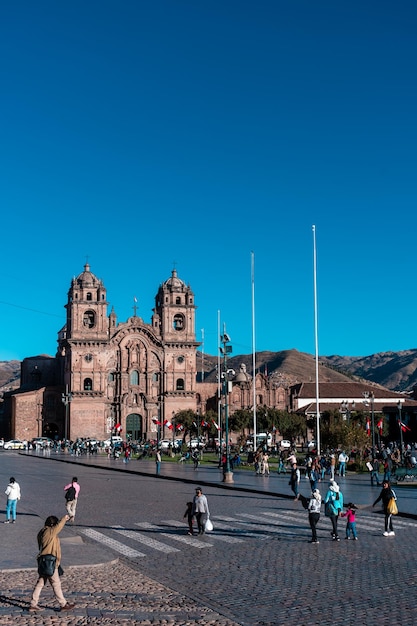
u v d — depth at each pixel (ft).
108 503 129.39
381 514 114.21
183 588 62.18
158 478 195.93
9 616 52.70
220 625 51.26
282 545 84.17
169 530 96.17
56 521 55.88
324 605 56.29
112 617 52.95
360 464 224.74
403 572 68.03
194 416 440.04
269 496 144.05
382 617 52.85
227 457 175.63
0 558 72.43
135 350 474.49
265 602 57.36
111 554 76.02
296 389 511.81
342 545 83.97
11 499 100.99
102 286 469.98
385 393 493.36
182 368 481.46
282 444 395.14
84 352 461.78
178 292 488.02
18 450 416.46
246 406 494.59
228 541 87.10
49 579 54.65
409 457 214.90
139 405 471.62
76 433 451.94
